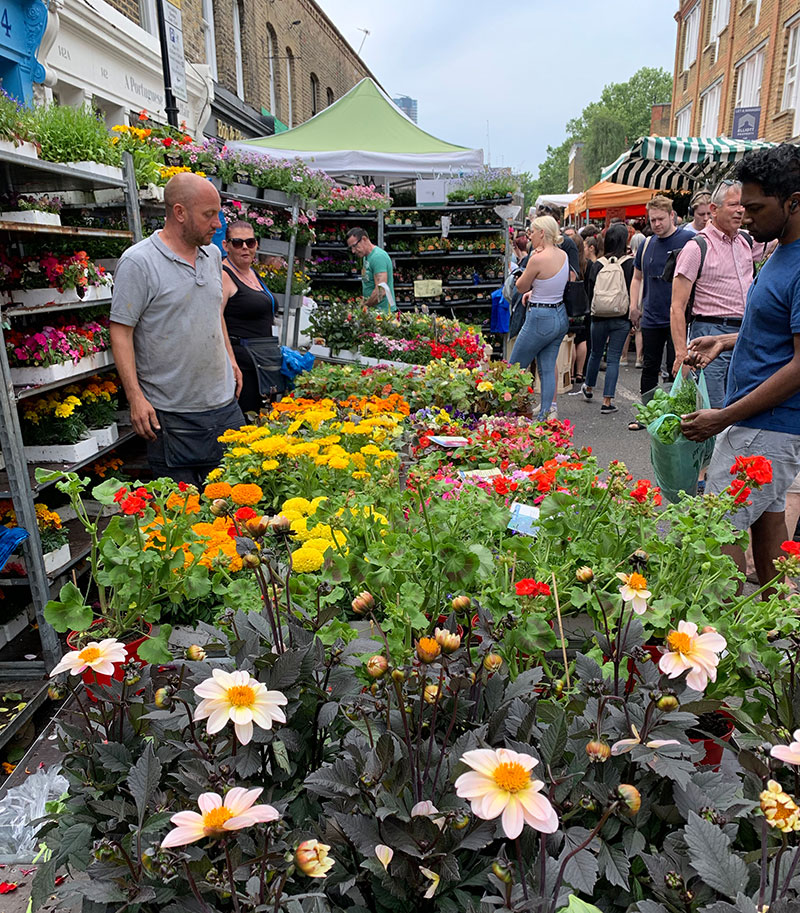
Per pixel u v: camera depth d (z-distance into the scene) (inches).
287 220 303.0
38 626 131.8
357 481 123.4
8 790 86.9
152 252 141.3
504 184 457.1
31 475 149.2
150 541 83.8
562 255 277.4
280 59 632.4
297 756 56.4
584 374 425.1
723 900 45.3
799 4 687.1
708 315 197.2
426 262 482.3
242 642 58.6
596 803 51.1
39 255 157.2
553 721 56.1
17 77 232.1
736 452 115.2
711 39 996.6
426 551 81.1
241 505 99.3
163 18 286.8
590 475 103.7
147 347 145.6
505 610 75.0
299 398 194.5
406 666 56.3
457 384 220.4
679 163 501.0
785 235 108.0
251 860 44.4
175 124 297.0
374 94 474.0
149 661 75.5
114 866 47.8
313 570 82.2
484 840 46.7
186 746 53.9
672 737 52.4
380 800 47.7
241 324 196.2
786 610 72.8
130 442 210.1
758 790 52.7
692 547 78.4
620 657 60.5
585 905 41.9
